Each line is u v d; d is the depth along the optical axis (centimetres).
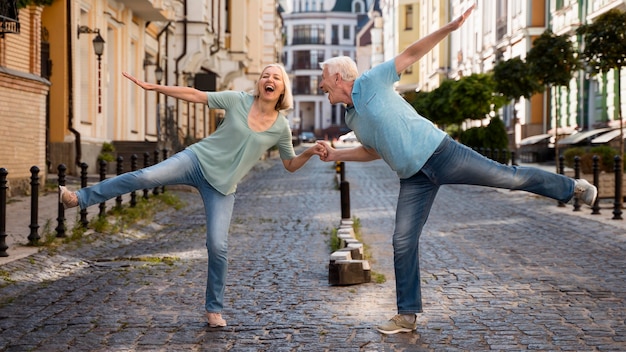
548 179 588
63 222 1146
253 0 5234
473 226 1368
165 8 3134
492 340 590
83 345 586
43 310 706
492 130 3136
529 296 756
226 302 742
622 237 1179
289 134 648
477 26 4988
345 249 929
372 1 13500
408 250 612
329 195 2158
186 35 3575
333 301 745
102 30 2511
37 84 1819
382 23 10325
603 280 837
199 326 645
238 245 1164
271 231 1342
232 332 624
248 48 5100
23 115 1758
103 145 2511
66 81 2238
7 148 1681
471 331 619
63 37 2222
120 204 1449
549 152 3684
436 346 576
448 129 4528
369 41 12156
